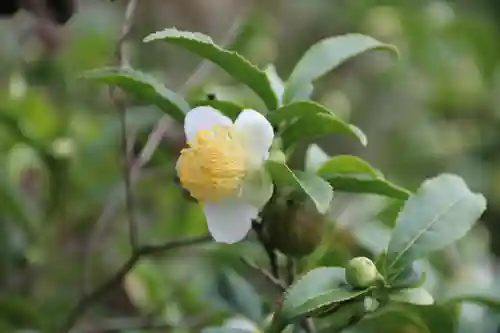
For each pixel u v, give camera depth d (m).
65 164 0.65
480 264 0.70
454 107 1.08
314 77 0.53
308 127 0.51
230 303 0.58
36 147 0.64
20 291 0.65
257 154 0.50
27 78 0.70
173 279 0.66
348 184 0.52
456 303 0.54
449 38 1.00
